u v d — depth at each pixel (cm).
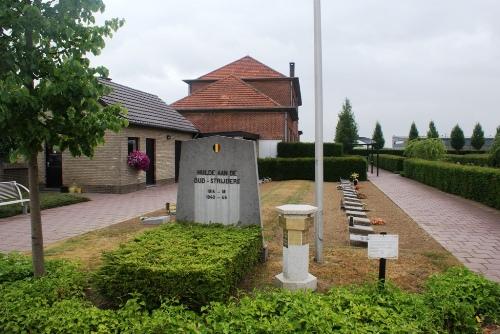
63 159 1772
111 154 1727
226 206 734
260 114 3059
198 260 487
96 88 470
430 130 6112
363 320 406
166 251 533
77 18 502
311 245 794
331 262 662
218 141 739
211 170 744
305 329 374
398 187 2109
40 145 484
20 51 455
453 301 453
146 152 1989
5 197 1174
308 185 2139
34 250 524
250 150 718
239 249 538
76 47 490
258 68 3738
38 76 474
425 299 468
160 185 2088
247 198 720
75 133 475
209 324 392
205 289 446
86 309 417
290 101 3594
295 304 409
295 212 527
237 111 3078
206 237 611
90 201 1488
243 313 399
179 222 758
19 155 482
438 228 993
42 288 477
